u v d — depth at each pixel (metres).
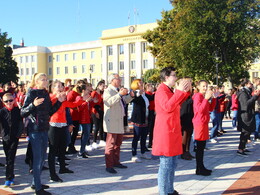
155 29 30.38
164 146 4.07
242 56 24.44
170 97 4.13
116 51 53.78
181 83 3.93
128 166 6.60
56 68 62.97
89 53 58.53
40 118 4.63
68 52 61.31
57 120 5.43
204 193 4.72
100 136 9.29
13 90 9.59
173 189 4.50
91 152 8.13
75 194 4.75
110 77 6.27
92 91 8.46
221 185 5.12
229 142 9.51
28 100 4.58
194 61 24.56
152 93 8.64
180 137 4.23
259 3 23.02
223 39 22.70
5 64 47.62
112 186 5.16
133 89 7.05
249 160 7.00
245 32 22.56
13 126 5.16
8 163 5.19
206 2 23.05
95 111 8.62
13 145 5.20
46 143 4.79
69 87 8.25
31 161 5.95
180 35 24.67
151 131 8.73
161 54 29.48
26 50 64.69
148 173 5.99
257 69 39.94
